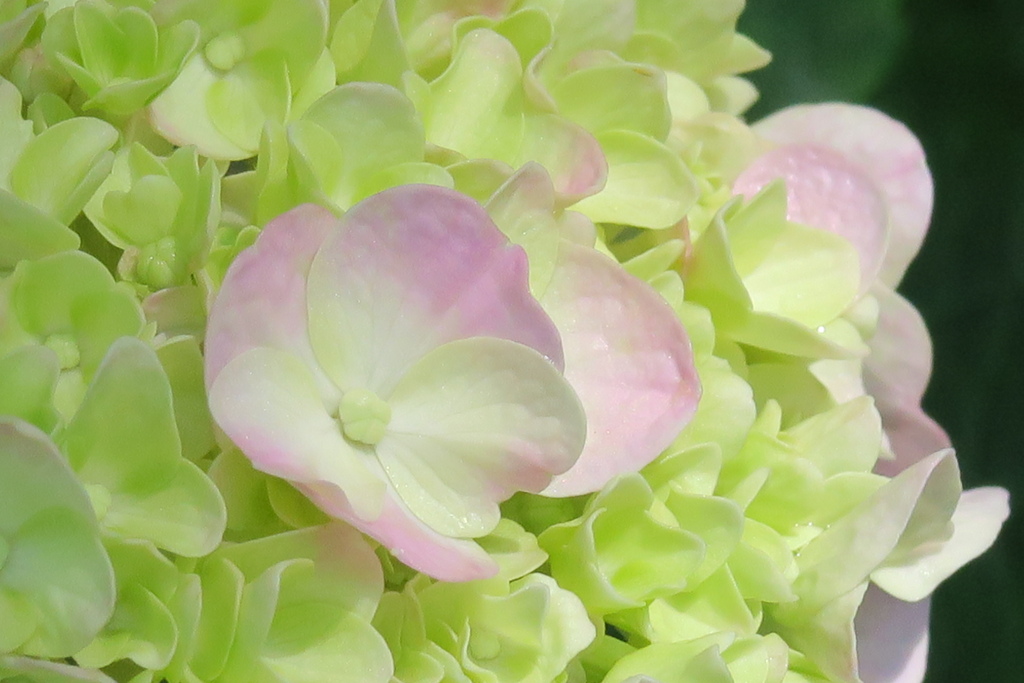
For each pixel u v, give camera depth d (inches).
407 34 16.3
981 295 25.7
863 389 18.0
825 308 16.9
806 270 17.0
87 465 14.7
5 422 14.1
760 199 16.7
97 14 15.5
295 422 14.9
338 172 15.4
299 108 15.9
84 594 14.3
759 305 16.9
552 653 15.3
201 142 15.7
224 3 15.7
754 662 15.8
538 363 15.0
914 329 18.1
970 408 25.6
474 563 14.9
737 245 16.9
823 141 18.4
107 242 15.7
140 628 14.7
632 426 15.8
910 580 16.9
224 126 15.8
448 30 16.3
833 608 16.3
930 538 16.9
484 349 15.1
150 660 14.5
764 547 16.3
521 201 15.4
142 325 14.9
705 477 16.0
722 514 15.9
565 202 15.9
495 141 16.1
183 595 14.6
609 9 16.6
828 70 25.3
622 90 16.4
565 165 16.1
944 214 25.9
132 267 15.3
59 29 15.5
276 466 14.6
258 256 14.6
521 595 15.1
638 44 17.4
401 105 15.3
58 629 14.4
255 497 15.0
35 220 15.0
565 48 16.7
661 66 17.5
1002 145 25.5
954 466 16.3
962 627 25.0
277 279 14.8
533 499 15.9
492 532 15.4
